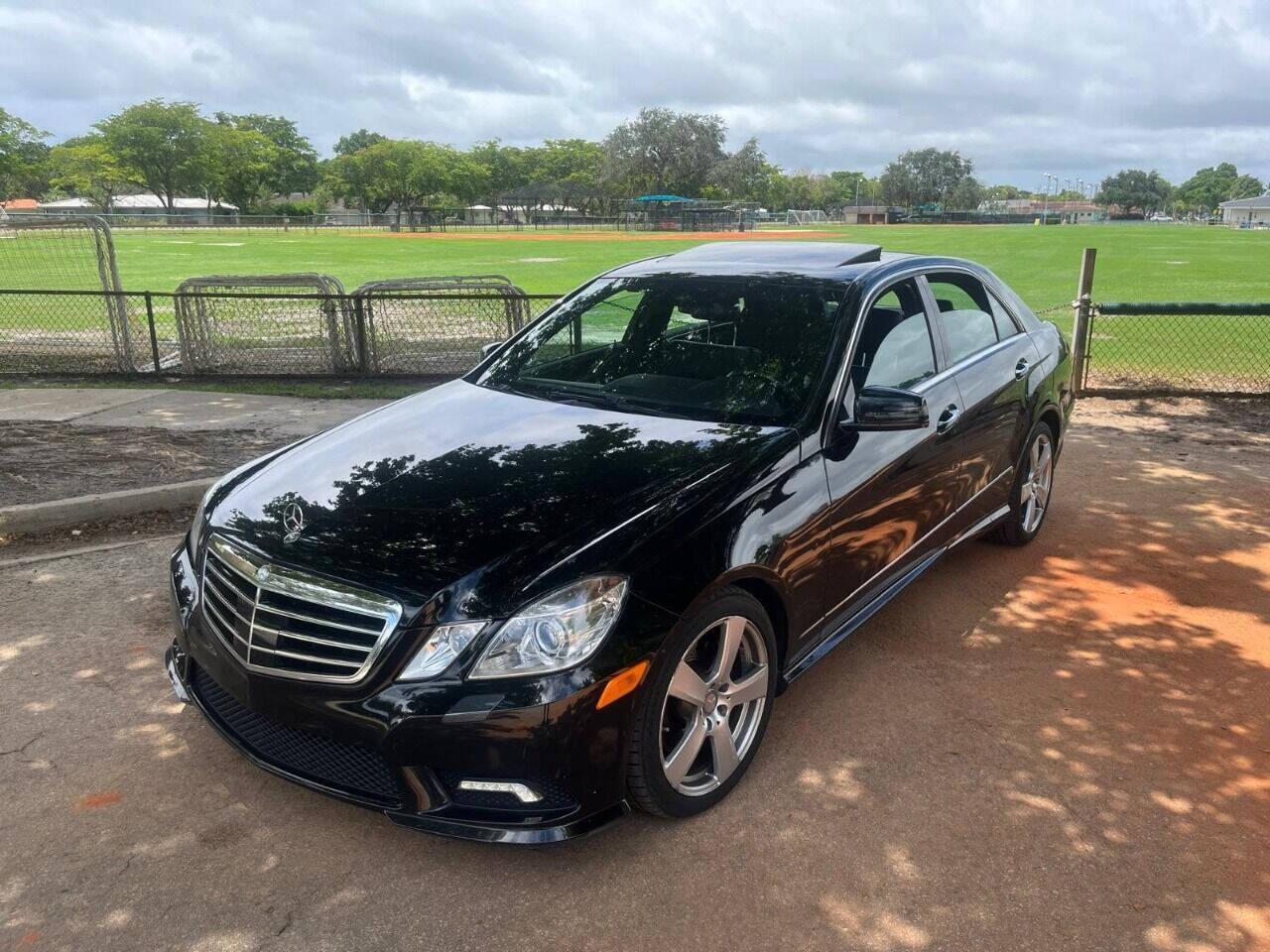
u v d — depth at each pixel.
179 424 8.01
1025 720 3.67
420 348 10.80
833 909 2.70
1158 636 4.36
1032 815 3.11
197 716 3.62
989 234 77.94
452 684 2.60
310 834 2.98
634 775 2.82
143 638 4.25
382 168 117.38
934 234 76.88
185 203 124.12
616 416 3.70
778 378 3.72
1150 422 8.43
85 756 3.37
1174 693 3.87
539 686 2.60
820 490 3.39
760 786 3.24
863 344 3.87
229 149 117.50
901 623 4.48
